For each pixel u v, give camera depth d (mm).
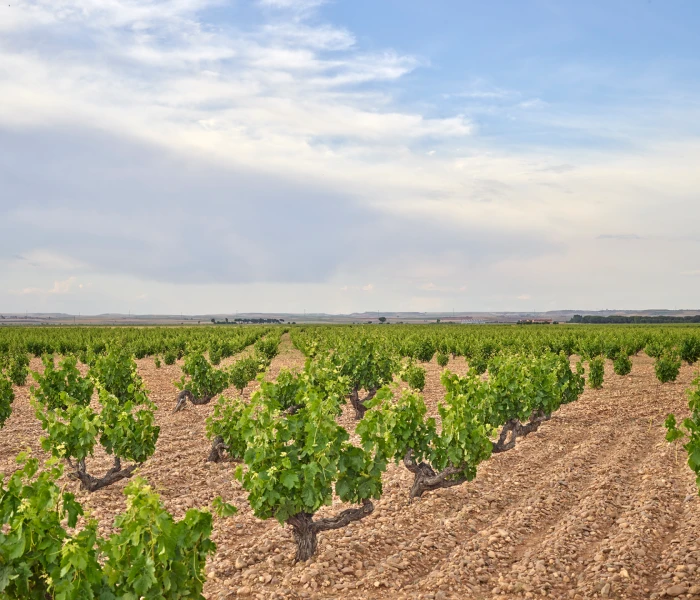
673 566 7188
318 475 7664
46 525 5348
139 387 12953
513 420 13734
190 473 11898
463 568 7352
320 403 8125
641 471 11312
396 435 9711
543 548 7930
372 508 8422
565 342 36406
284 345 53562
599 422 16516
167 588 5125
